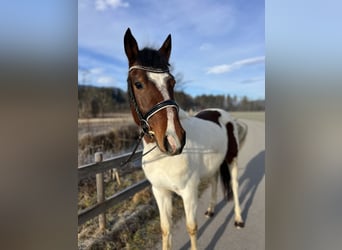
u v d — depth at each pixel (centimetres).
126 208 302
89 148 481
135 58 172
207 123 250
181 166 182
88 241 227
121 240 239
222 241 239
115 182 382
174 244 237
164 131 150
